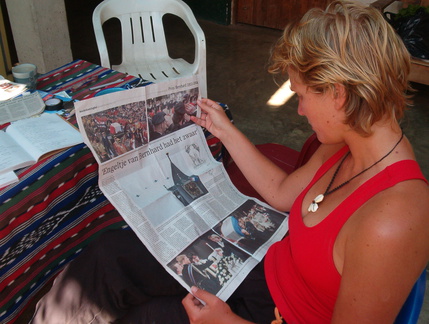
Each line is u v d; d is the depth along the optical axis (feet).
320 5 13.80
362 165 2.54
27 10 9.43
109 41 13.58
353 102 2.27
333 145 3.33
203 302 2.87
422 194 2.14
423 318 5.10
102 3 6.89
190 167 3.89
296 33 2.38
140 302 3.19
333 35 2.21
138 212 3.31
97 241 3.25
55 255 3.73
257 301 3.11
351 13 2.25
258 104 10.09
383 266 2.03
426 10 10.06
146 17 7.39
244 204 3.84
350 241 2.20
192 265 3.17
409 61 2.28
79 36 13.78
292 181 3.64
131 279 3.19
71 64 5.27
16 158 3.22
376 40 2.16
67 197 3.52
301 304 2.83
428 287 5.48
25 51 10.16
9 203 3.00
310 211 2.81
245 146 3.83
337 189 2.69
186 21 7.11
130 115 3.43
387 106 2.27
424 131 9.15
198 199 3.68
